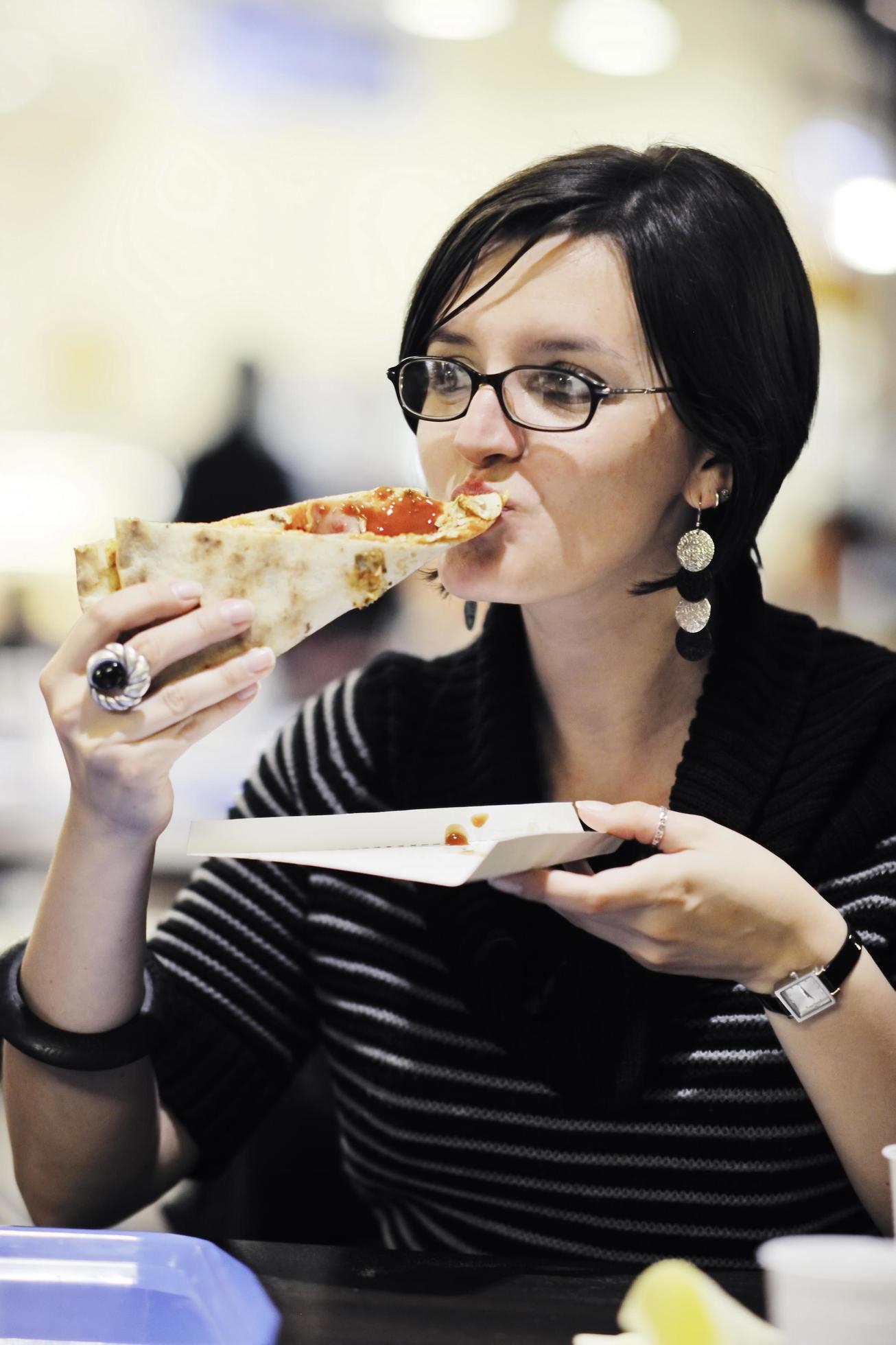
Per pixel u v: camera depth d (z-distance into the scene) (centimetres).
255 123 443
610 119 450
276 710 364
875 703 130
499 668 137
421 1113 129
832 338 436
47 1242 97
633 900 101
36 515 415
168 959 140
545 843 97
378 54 441
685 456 120
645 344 115
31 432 439
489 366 116
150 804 107
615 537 116
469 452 114
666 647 131
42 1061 121
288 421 420
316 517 111
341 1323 89
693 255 115
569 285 114
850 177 450
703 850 104
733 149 447
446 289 121
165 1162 134
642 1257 123
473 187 446
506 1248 127
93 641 102
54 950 118
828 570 431
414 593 381
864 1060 107
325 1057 152
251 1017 140
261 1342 86
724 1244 124
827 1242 75
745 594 135
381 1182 136
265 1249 102
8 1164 218
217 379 445
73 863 113
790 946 105
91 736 103
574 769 137
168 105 439
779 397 121
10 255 441
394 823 112
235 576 102
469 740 140
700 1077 122
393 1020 132
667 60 445
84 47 430
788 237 125
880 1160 111
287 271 448
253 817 150
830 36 443
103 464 432
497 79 446
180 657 100
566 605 124
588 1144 124
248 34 436
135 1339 90
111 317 445
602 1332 88
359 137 446
